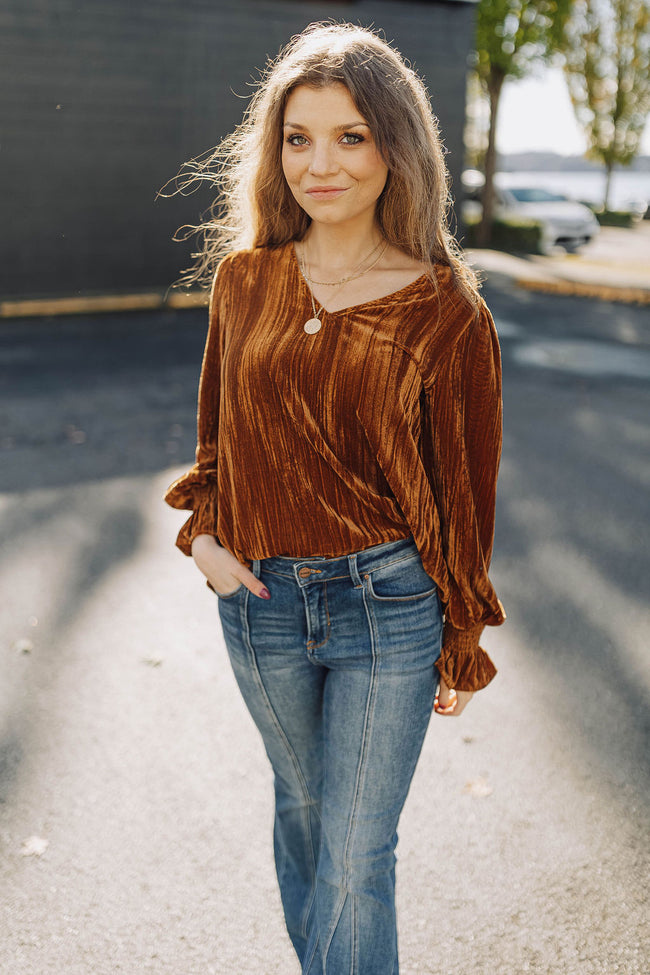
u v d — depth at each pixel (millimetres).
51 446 5938
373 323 1430
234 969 2035
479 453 1528
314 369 1427
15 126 10648
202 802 2586
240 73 11805
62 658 3318
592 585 4039
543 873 2328
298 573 1525
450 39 12891
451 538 1534
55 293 11375
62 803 2561
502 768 2750
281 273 1533
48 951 2066
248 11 11602
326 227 1494
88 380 7879
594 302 13180
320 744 1763
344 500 1480
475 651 1630
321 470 1472
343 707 1556
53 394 7328
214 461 1748
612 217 33625
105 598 3801
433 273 1467
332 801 1593
